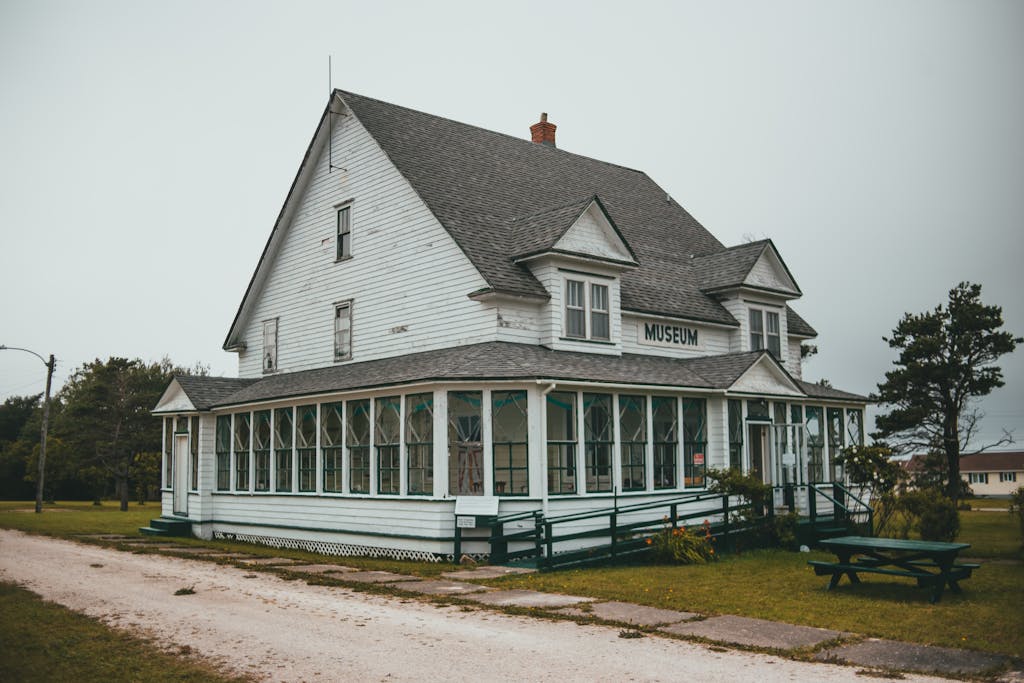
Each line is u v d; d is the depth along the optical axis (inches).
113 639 415.2
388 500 806.5
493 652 383.2
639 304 973.2
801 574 639.8
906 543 543.2
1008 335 1704.0
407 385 781.9
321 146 1088.2
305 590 581.9
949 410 1728.6
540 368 770.2
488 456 749.9
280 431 979.9
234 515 1035.9
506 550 743.1
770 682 330.6
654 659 368.8
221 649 394.0
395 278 960.9
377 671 351.3
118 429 2063.2
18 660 375.9
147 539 1026.1
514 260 890.7
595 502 797.2
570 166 1254.3
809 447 1061.1
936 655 375.9
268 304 1174.3
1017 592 547.5
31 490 2650.1
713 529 804.0
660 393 867.4
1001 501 2714.1
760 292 1106.7
